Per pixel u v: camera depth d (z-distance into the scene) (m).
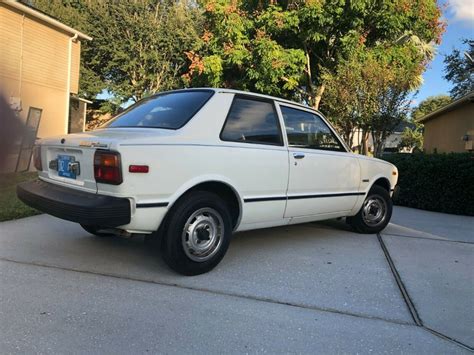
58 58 15.66
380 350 2.94
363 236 6.20
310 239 5.86
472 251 5.57
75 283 3.87
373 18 15.83
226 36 16.19
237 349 2.87
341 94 12.27
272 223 4.92
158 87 26.25
